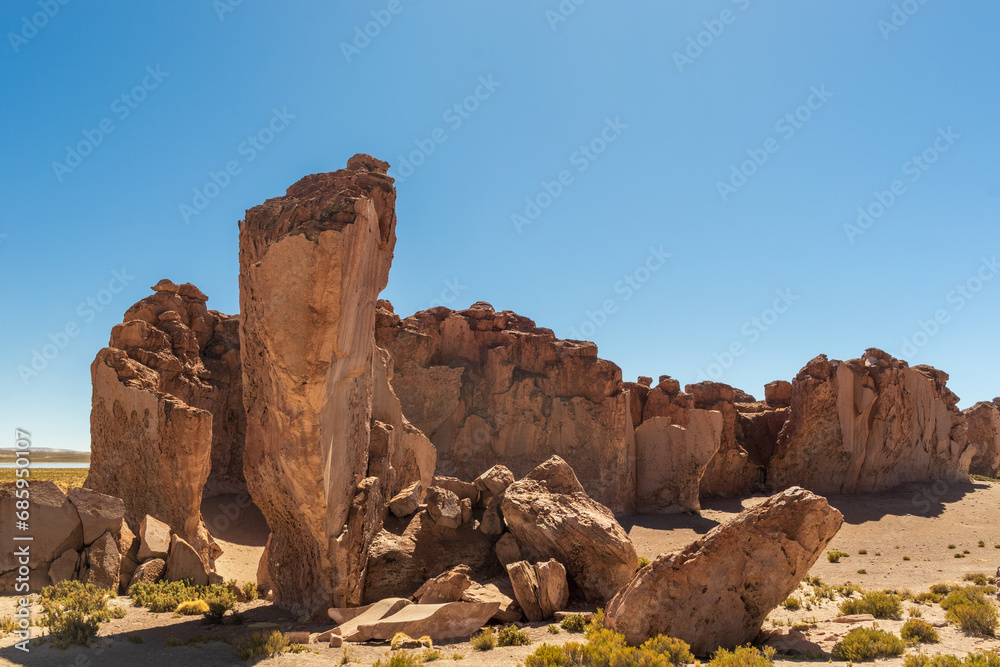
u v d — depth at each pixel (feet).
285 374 44.21
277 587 56.95
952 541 104.06
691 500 138.10
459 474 139.03
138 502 72.95
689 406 153.28
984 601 50.19
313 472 46.75
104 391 79.51
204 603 52.24
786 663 35.04
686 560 39.68
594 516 56.95
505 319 160.86
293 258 43.93
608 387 139.03
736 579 39.37
